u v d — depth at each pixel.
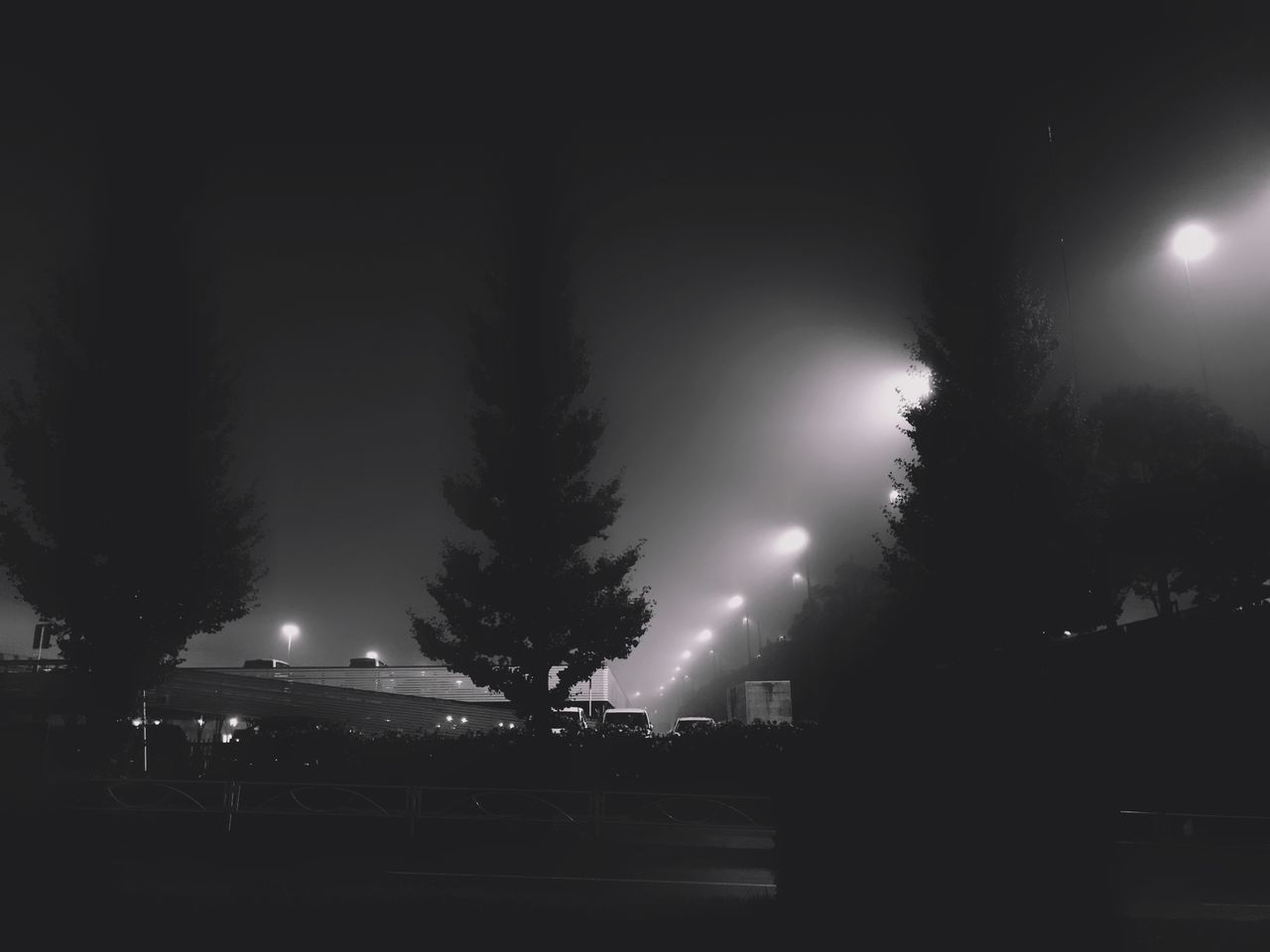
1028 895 5.00
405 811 15.90
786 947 5.24
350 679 41.00
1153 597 24.91
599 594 19.39
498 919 7.75
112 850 14.01
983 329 17.05
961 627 15.78
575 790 16.22
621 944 6.77
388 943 6.90
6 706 24.64
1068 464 16.42
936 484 16.53
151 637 18.77
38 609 18.19
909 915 5.02
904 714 5.48
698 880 12.81
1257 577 21.83
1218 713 18.77
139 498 18.42
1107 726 17.16
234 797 16.03
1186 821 15.75
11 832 14.21
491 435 19.52
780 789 5.57
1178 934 7.14
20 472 18.27
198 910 7.97
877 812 5.18
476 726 34.91
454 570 19.05
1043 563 15.58
